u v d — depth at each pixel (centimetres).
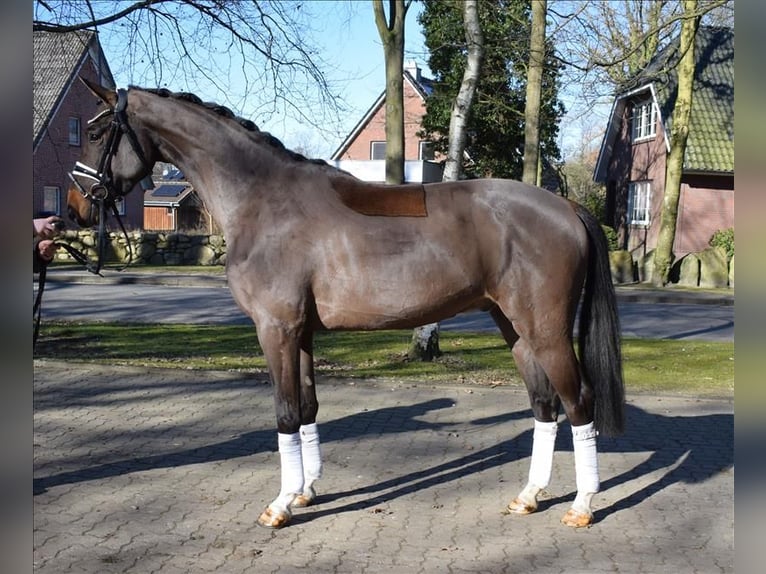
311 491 423
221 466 489
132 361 841
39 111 1045
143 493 437
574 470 489
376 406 656
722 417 629
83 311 1385
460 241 376
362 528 391
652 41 1582
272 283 374
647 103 2570
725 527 398
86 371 786
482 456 518
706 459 516
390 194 387
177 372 779
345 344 1004
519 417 623
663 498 441
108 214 438
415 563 349
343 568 343
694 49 1916
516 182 399
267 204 383
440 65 2375
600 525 399
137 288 1806
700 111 2380
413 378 767
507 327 423
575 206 400
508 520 405
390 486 457
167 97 399
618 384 397
